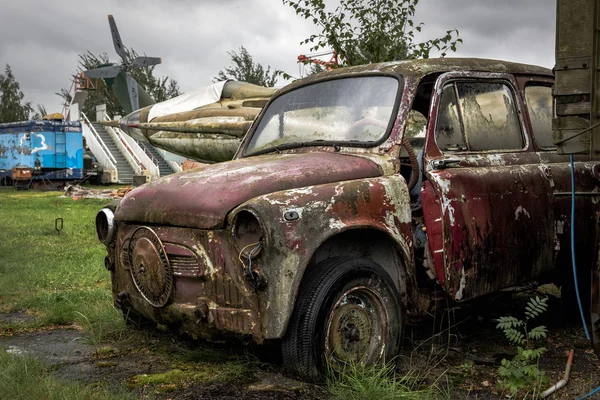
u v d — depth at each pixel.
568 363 3.81
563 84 3.32
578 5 3.25
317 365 3.32
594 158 3.24
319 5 8.93
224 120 13.20
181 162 32.84
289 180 3.53
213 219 3.35
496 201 4.03
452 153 4.06
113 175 31.91
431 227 3.78
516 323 3.77
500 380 3.64
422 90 4.63
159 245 3.59
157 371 3.79
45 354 4.14
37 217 14.23
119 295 3.96
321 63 9.20
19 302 5.61
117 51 25.36
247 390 3.43
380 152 3.95
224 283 3.36
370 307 3.61
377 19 8.92
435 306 3.96
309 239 3.28
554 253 4.40
